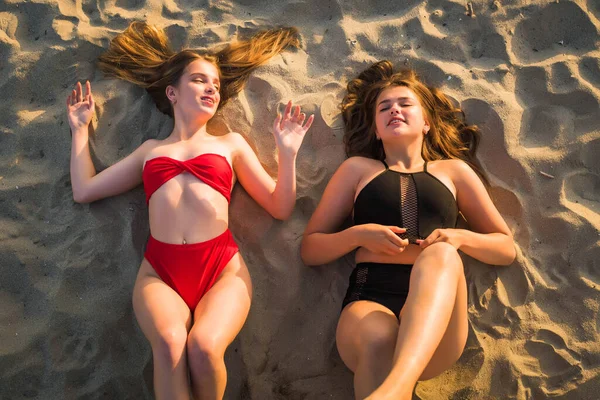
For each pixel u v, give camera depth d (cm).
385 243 252
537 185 296
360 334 230
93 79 317
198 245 255
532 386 266
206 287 254
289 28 333
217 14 336
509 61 321
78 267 277
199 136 285
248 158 284
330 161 305
